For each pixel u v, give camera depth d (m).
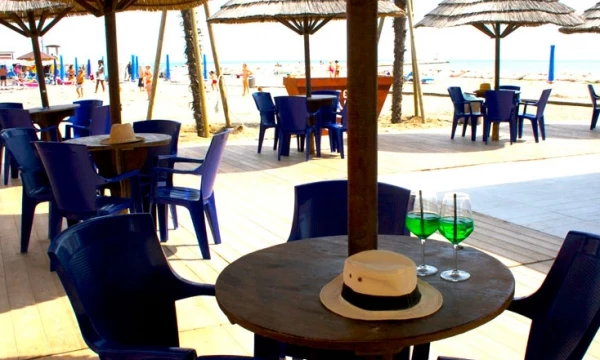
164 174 5.23
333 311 1.61
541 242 4.77
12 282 4.09
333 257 2.09
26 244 4.69
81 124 9.07
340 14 8.25
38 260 4.53
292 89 11.35
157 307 2.25
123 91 28.36
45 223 5.50
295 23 9.07
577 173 7.48
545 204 6.00
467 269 1.93
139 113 16.95
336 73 20.70
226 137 4.58
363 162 1.74
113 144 4.56
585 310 1.84
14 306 3.69
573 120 13.45
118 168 4.68
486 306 1.64
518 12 9.73
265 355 2.24
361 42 1.66
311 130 8.77
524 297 2.06
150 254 2.24
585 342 1.75
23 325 3.42
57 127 8.12
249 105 19.25
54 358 3.03
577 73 51.22
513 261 4.31
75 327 3.38
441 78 40.25
